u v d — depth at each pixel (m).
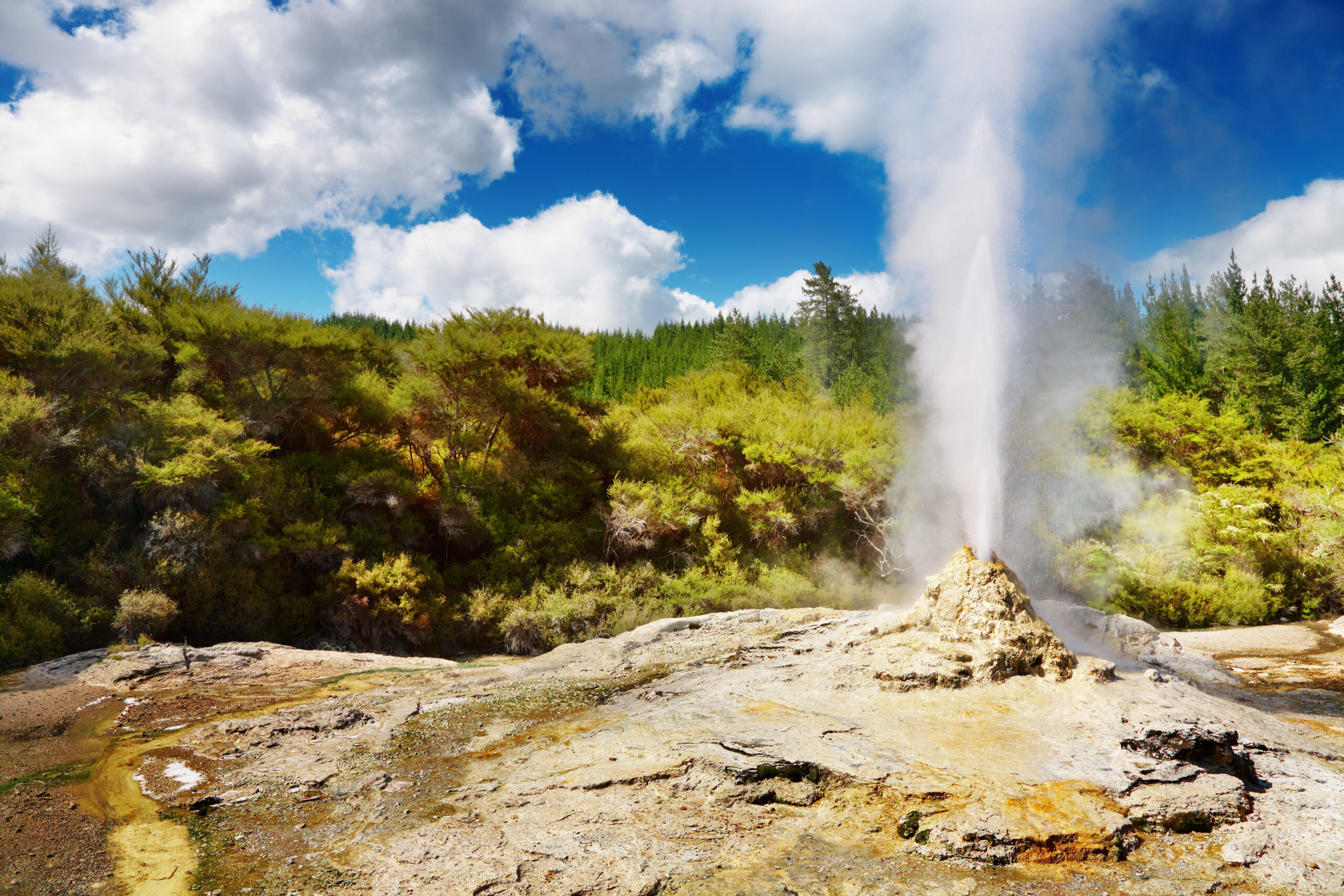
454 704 8.70
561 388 23.08
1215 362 42.09
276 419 18.86
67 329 16.17
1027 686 7.39
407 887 4.35
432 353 20.27
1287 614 20.61
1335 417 36.84
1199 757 5.68
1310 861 4.43
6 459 13.83
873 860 4.55
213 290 21.78
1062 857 4.50
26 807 5.77
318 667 11.31
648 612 18.89
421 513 19.98
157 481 14.86
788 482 25.33
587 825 5.09
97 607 13.60
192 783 6.29
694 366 67.69
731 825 5.06
